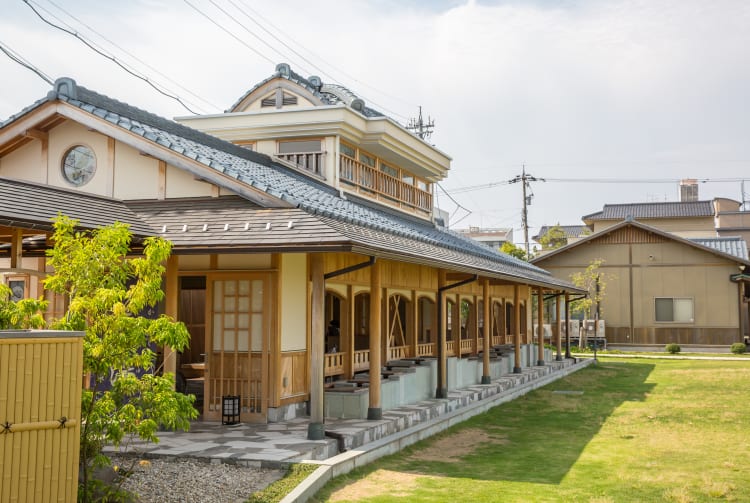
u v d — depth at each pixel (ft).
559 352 84.12
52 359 18.10
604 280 116.88
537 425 42.16
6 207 25.86
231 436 30.73
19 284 37.22
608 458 32.53
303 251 29.25
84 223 28.71
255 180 34.73
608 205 179.42
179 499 21.68
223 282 35.47
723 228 165.37
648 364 88.38
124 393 20.74
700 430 40.19
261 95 63.41
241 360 34.88
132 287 21.27
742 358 96.37
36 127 37.93
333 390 36.73
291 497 22.06
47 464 17.88
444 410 42.39
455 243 58.08
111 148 37.52
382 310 44.91
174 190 36.40
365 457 29.81
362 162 56.95
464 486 26.63
